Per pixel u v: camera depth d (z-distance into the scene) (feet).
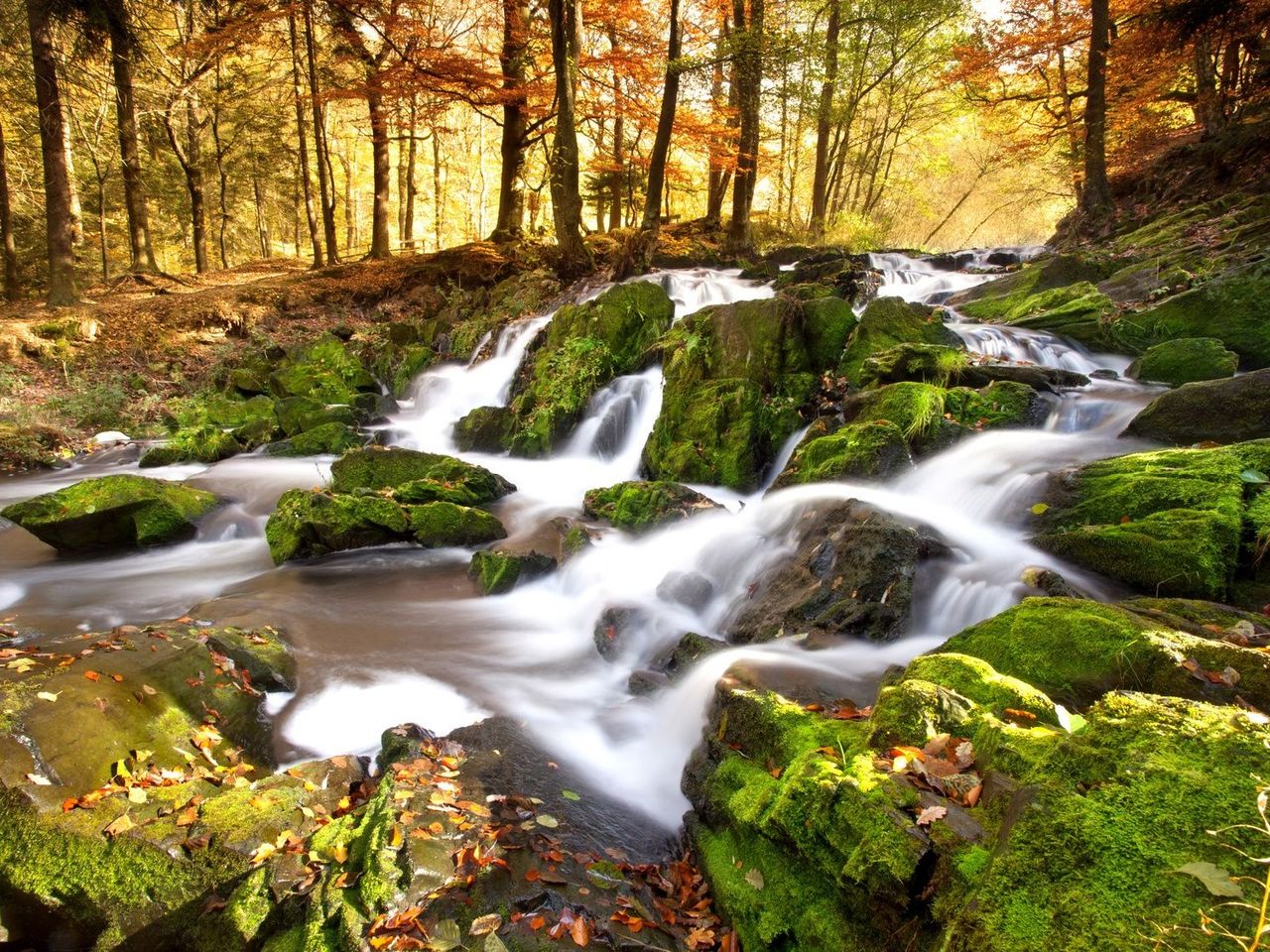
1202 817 6.55
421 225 168.35
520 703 16.71
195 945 10.03
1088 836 6.76
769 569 19.49
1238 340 27.25
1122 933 6.05
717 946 9.83
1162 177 55.36
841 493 21.47
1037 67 70.64
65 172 55.57
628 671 18.07
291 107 99.30
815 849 9.12
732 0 55.62
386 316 61.11
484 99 67.46
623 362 38.65
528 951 9.16
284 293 61.41
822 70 68.90
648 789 13.75
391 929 9.36
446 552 26.35
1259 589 14.65
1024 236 132.26
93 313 54.49
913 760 9.36
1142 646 10.80
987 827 7.95
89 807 11.35
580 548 24.23
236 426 44.78
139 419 45.75
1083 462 20.24
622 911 10.14
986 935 6.49
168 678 14.49
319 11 68.08
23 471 38.42
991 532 19.21
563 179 57.88
